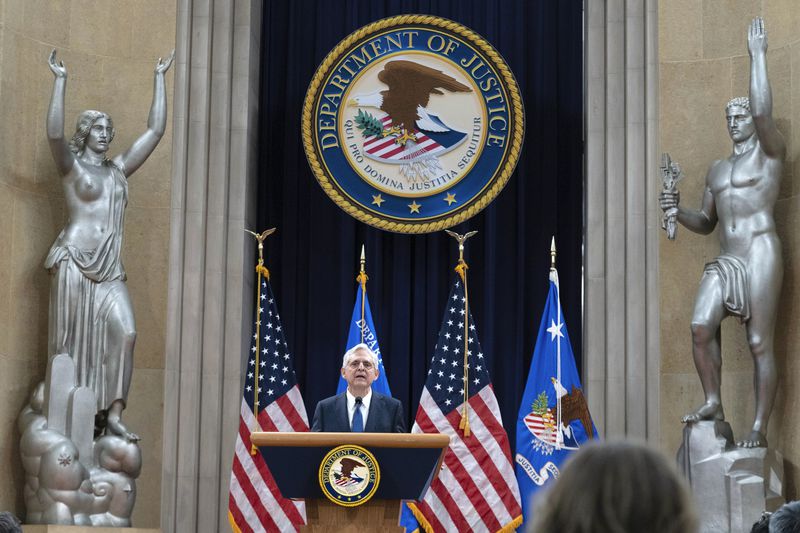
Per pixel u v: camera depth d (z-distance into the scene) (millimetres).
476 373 9375
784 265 9359
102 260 9211
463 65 10766
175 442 9883
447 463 9211
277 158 10945
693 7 10336
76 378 9031
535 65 10977
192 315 10102
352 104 10781
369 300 10680
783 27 9750
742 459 8805
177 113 10312
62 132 9070
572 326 10625
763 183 9188
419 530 9281
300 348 10664
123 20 10289
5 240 9195
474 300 10680
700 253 10023
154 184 10203
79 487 8758
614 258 10312
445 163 10703
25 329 9281
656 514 1704
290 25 11070
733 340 9672
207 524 9883
